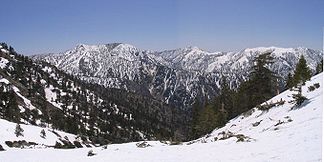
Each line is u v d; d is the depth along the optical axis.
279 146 16.09
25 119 144.00
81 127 176.88
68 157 23.30
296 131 18.75
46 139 75.12
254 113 36.22
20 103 164.00
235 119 40.66
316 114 21.34
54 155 24.62
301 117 22.78
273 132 21.64
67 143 84.19
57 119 171.00
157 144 30.78
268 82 51.59
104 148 27.20
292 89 36.78
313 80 35.62
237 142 20.50
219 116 67.50
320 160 11.88
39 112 170.62
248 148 17.61
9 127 67.88
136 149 23.67
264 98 51.00
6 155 25.59
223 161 15.58
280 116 27.38
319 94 26.94
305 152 13.49
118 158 20.77
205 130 69.50
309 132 17.23
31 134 72.31
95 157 22.12
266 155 14.77
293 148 14.77
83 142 109.44
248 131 28.34
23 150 28.12
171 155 19.59
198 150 20.05
